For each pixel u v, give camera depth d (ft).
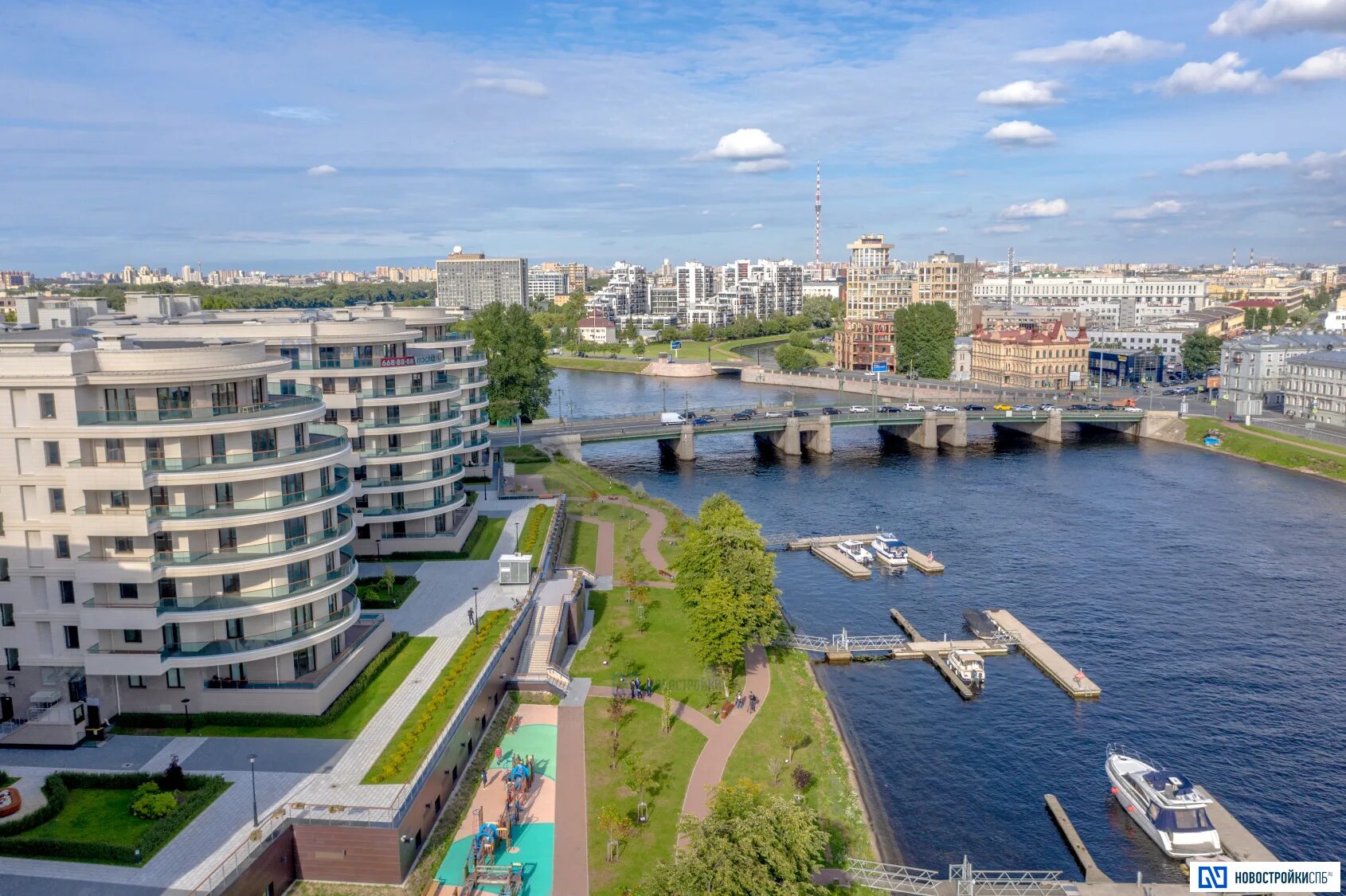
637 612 389.80
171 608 260.01
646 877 200.64
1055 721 333.21
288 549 274.98
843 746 308.19
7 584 260.01
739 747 287.48
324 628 279.90
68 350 273.13
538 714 299.38
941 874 248.11
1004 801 284.20
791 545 540.52
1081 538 551.59
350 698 276.00
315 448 285.02
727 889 183.83
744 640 323.37
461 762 260.01
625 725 293.64
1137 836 267.59
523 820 240.73
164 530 259.80
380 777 233.76
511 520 483.92
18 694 264.31
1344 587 463.42
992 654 390.42
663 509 573.33
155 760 244.63
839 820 261.85
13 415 253.24
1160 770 299.38
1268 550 523.29
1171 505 626.23
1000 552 527.81
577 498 585.63
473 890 210.38
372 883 213.25
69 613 259.80
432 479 424.05
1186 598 451.53
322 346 403.13
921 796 286.05
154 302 457.68
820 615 436.76
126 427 254.06
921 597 459.32
